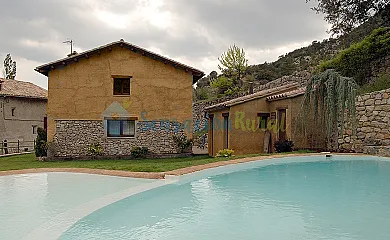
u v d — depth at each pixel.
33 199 7.15
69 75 16.44
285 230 5.49
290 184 9.27
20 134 26.50
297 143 15.12
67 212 5.93
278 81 25.03
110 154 16.61
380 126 13.68
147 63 16.84
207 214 6.39
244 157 12.62
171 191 8.38
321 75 14.70
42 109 28.62
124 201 6.93
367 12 20.20
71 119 16.44
